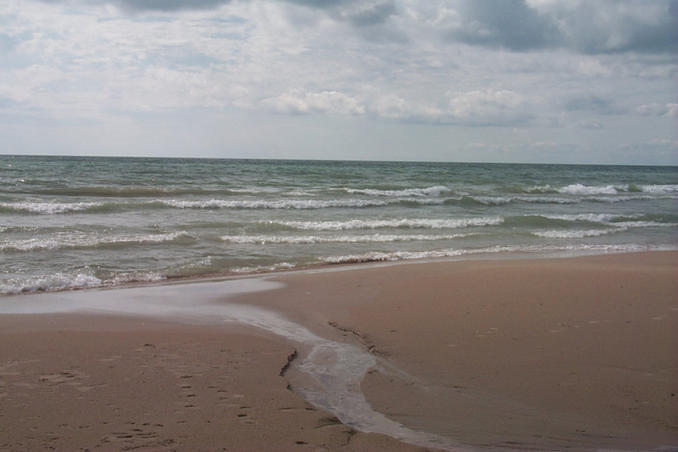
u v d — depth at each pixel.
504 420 4.57
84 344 6.38
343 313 8.25
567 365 5.87
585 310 8.08
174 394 4.93
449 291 9.52
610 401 4.96
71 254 12.67
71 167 47.78
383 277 11.00
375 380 5.48
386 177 47.19
